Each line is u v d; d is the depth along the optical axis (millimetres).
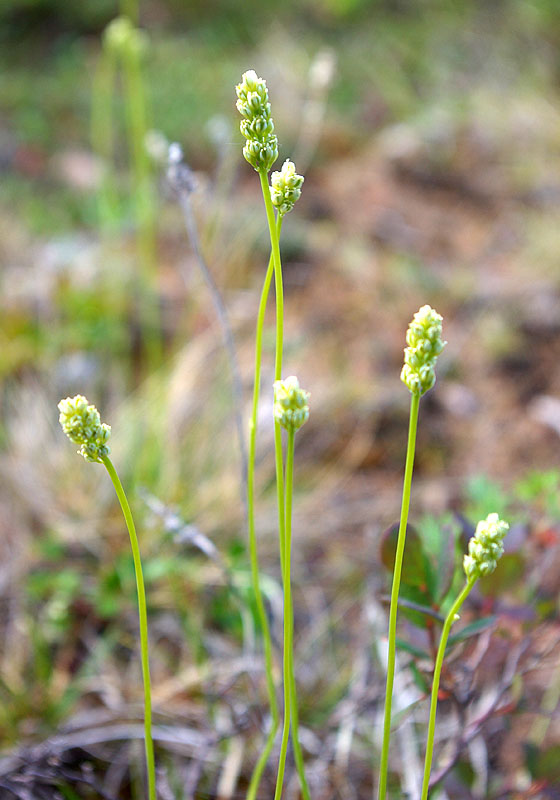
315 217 714
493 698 306
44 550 396
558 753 274
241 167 763
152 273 538
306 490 464
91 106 827
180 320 565
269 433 468
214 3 1028
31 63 916
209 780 307
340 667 360
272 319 575
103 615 369
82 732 316
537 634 292
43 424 462
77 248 608
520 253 680
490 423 521
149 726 224
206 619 377
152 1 1025
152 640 373
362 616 392
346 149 821
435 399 533
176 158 298
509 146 826
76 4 973
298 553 429
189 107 825
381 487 481
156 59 910
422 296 619
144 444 449
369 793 312
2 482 434
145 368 546
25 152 750
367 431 509
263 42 980
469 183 784
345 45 996
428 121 848
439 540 277
